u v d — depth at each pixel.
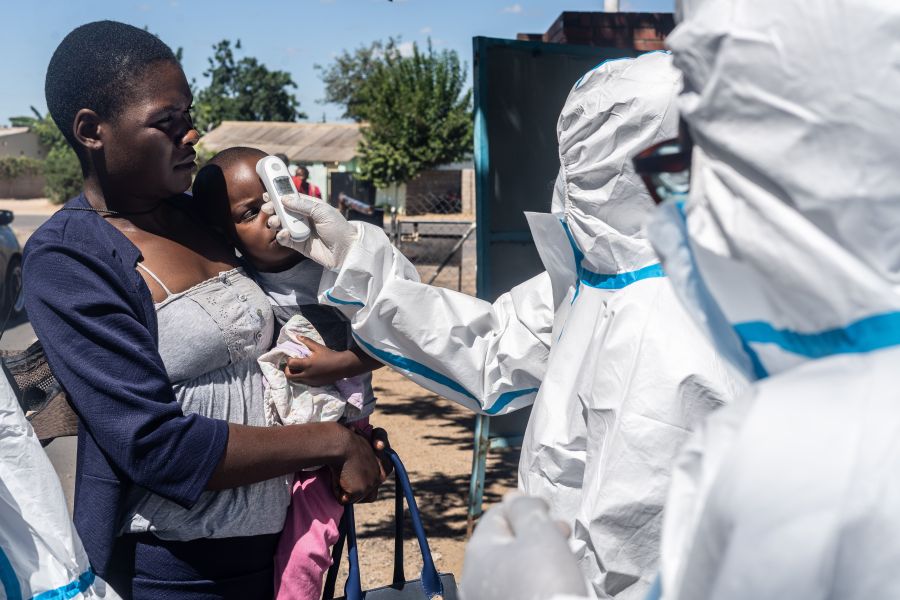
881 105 0.76
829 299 0.80
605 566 1.70
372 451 1.94
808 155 0.80
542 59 4.85
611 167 1.77
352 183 22.70
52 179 42.91
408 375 2.25
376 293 2.08
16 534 1.58
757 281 0.88
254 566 1.86
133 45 1.73
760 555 0.69
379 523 4.43
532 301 2.32
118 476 1.69
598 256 1.89
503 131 4.83
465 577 0.95
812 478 0.68
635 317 1.77
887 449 0.68
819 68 0.78
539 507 0.96
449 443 5.83
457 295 2.30
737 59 0.83
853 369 0.74
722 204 0.87
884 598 0.66
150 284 1.75
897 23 0.76
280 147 35.97
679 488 0.80
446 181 34.00
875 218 0.79
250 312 1.84
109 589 1.65
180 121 1.77
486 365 2.31
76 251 1.66
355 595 1.91
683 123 1.00
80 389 1.62
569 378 1.98
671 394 1.67
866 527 0.66
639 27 7.28
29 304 1.66
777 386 0.75
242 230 1.92
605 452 1.73
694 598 0.74
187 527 1.74
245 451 1.70
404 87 33.34
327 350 1.96
